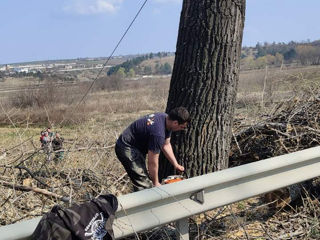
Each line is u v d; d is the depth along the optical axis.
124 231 3.07
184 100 4.67
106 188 4.63
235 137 5.75
